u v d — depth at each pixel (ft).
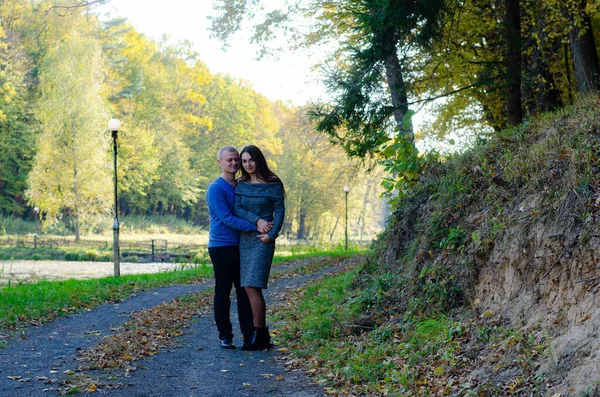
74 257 111.55
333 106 42.57
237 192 20.42
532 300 15.46
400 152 28.76
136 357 18.40
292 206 234.17
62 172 143.54
